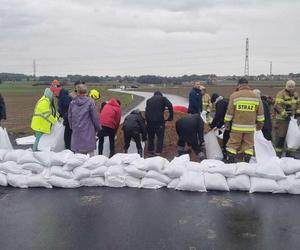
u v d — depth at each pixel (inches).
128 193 213.2
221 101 271.7
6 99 1443.2
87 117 252.8
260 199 201.0
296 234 157.2
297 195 208.1
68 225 168.9
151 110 284.8
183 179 216.5
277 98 290.2
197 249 144.2
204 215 178.5
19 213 184.7
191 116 271.7
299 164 212.4
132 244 148.9
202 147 281.3
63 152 237.6
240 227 164.4
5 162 235.8
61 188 225.3
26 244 150.5
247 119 237.0
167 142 306.7
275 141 300.4
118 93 2101.4
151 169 223.6
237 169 217.8
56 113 287.4
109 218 176.2
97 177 228.4
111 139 284.4
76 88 256.8
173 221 171.6
